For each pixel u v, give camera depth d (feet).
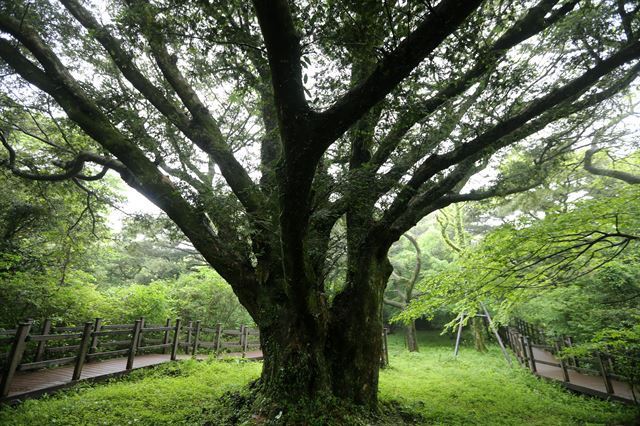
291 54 10.66
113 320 39.32
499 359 53.52
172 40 15.46
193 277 59.31
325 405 18.33
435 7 9.20
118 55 23.53
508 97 18.29
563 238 19.51
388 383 31.83
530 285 23.84
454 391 29.91
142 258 75.66
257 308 21.77
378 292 22.61
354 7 11.07
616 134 30.25
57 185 36.50
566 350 25.41
